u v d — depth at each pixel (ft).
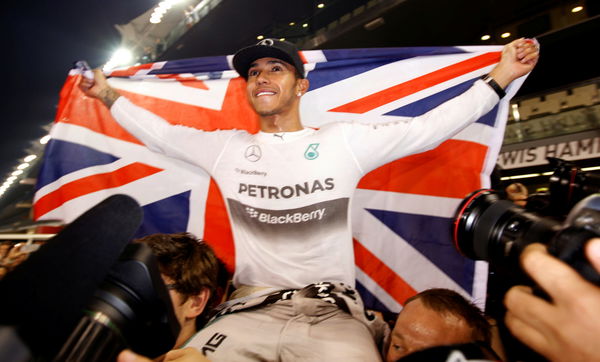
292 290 4.67
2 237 10.25
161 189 6.82
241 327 4.32
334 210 5.13
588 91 22.81
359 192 6.72
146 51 59.67
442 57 6.64
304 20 44.70
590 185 2.74
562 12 28.94
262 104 5.80
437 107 5.83
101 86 6.41
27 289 1.23
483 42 33.99
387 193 6.68
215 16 48.47
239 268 5.26
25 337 1.19
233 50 55.16
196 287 4.42
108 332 1.50
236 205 5.40
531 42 5.93
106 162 6.75
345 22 35.94
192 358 2.59
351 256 5.22
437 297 3.98
